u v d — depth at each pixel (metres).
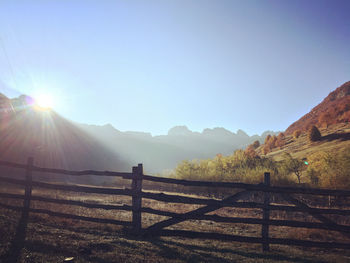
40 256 4.60
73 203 6.86
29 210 7.20
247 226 9.56
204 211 6.21
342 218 10.50
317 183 35.75
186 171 54.16
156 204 14.46
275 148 136.75
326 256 5.83
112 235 6.37
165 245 5.88
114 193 6.67
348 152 33.88
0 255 4.46
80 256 4.79
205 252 5.60
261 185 6.07
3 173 40.97
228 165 57.16
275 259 5.41
